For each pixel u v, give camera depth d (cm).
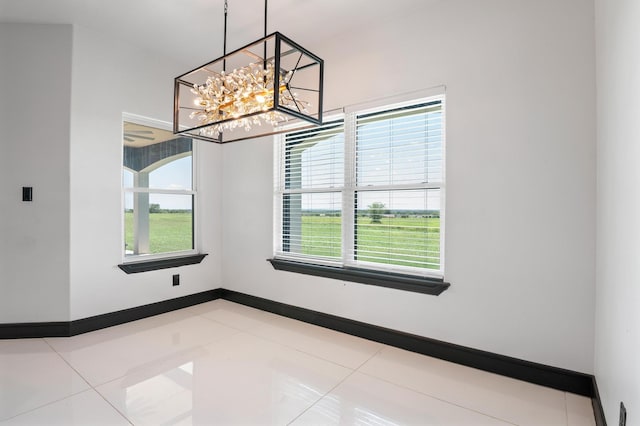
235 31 293
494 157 221
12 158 269
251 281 371
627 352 121
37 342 267
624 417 123
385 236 279
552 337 204
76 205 284
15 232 271
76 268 284
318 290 314
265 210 357
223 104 183
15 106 270
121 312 313
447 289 241
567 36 197
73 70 281
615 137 144
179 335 288
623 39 130
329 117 308
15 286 272
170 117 350
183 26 285
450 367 233
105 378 214
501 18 219
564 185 198
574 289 196
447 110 241
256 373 224
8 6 252
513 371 216
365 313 283
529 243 210
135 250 331
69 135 279
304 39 304
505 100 217
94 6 255
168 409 183
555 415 179
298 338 284
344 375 222
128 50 316
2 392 196
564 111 198
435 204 255
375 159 282
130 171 327
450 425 172
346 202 297
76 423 170
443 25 242
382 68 273
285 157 349
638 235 109
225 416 178
